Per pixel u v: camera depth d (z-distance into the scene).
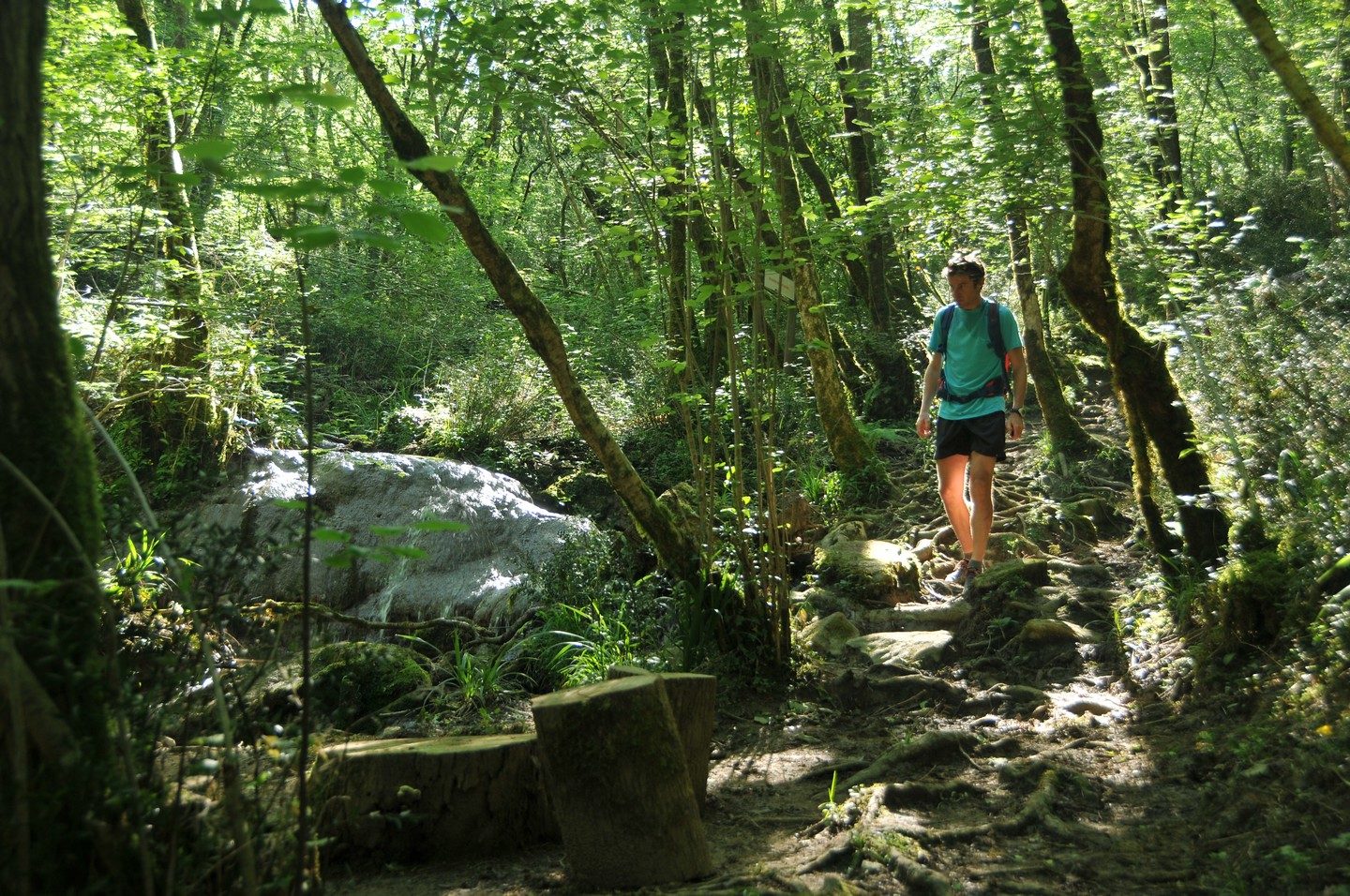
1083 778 3.92
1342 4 8.44
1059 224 5.89
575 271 13.65
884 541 7.45
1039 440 9.87
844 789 4.09
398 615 6.71
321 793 3.38
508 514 7.25
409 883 3.37
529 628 6.34
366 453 7.85
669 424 9.16
